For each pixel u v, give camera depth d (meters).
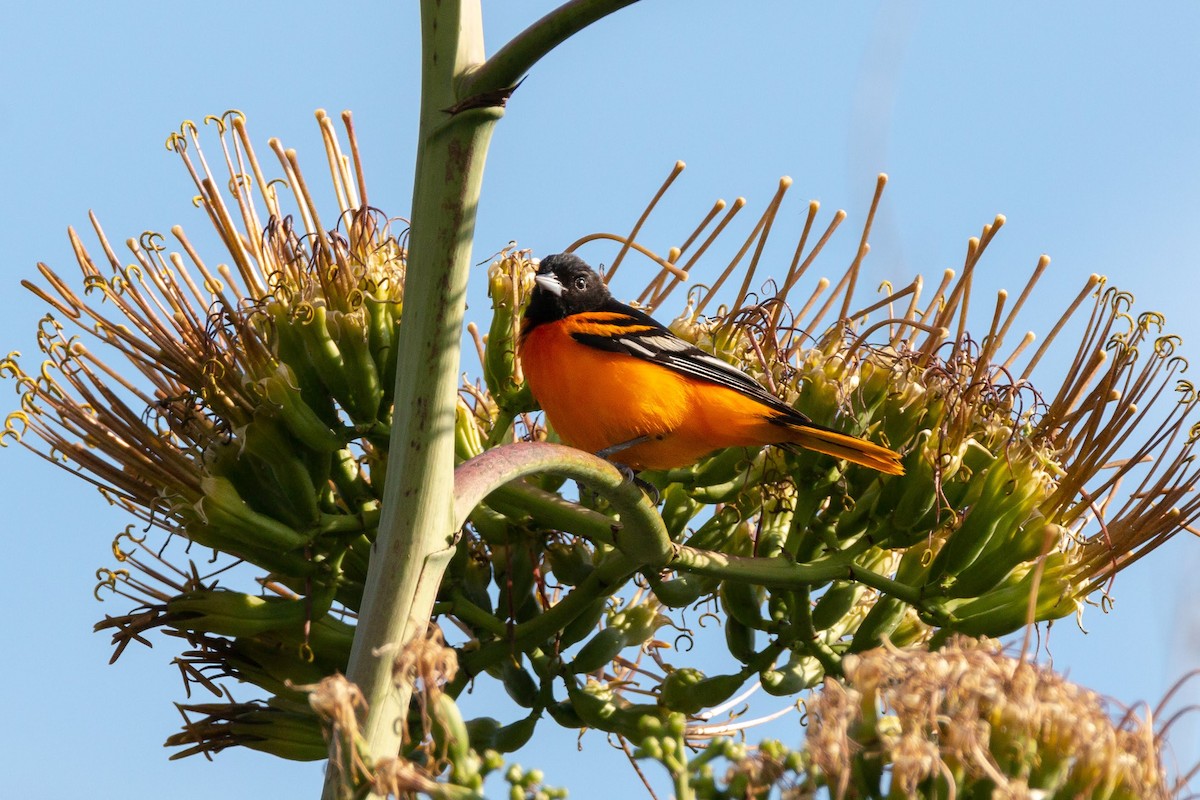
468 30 8.23
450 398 8.03
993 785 6.45
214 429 10.34
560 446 8.88
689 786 6.49
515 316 12.12
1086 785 6.48
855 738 6.44
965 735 6.29
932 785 6.45
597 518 10.08
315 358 10.34
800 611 10.84
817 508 10.88
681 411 11.34
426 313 8.05
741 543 11.84
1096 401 11.12
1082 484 10.88
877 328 11.54
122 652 9.88
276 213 11.23
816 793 6.28
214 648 10.04
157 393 10.49
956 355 11.30
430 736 6.75
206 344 10.31
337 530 10.22
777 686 11.18
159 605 9.95
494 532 10.89
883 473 10.90
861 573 10.77
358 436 10.51
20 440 10.24
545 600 11.46
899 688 6.41
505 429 12.30
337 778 6.77
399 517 7.85
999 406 11.37
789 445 11.10
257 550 10.02
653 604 11.69
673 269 10.38
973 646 7.38
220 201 11.05
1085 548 10.89
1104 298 11.55
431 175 8.12
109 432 10.20
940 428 10.92
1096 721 6.62
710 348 12.15
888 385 11.30
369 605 7.75
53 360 10.37
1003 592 10.87
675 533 11.98
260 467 10.17
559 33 7.75
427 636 7.20
